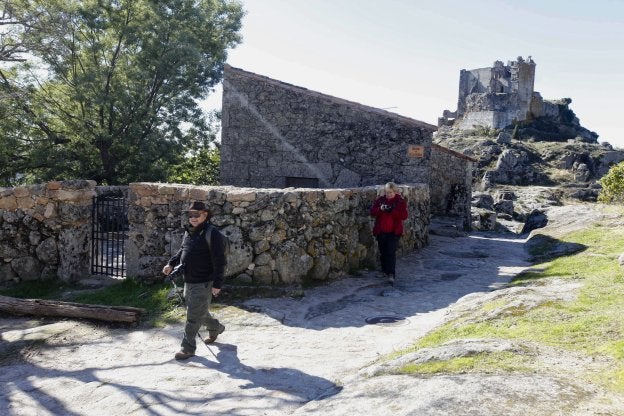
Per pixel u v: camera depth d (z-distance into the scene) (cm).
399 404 319
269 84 1400
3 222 868
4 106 1967
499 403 297
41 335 593
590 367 344
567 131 9144
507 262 995
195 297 493
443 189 1848
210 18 2550
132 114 2175
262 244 731
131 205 792
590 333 404
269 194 738
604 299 500
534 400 298
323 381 430
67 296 774
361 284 778
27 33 1817
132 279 787
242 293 702
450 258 1041
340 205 817
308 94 1359
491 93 9056
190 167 2770
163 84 2319
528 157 7156
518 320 470
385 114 1285
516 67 9044
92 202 877
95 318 639
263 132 1412
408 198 1076
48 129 2212
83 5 2095
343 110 1332
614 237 973
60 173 2188
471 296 656
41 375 482
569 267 761
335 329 582
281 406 382
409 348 470
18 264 866
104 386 445
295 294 699
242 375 452
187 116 2373
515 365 354
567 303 501
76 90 2008
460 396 310
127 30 2125
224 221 738
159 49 2212
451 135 8281
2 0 1761
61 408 409
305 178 1381
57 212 855
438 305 672
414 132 1263
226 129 1445
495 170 6556
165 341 562
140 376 464
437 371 365
